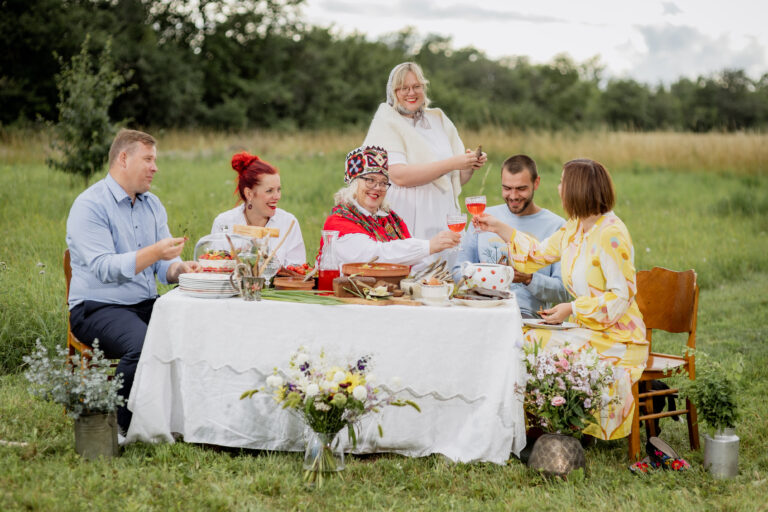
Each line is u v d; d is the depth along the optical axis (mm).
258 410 3602
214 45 33031
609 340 3859
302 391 3244
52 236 7703
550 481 3434
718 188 15469
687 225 11016
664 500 3252
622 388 3711
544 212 4777
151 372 3580
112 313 3912
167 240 3785
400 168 4984
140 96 27906
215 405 3607
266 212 4582
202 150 18609
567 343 3744
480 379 3537
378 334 3510
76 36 26031
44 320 5348
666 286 4074
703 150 19312
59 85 11344
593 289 3873
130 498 3088
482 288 3766
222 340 3564
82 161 10961
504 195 4746
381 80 38281
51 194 10055
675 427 4340
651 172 18562
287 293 3691
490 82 51906
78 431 3500
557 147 19922
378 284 3711
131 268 3777
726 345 6094
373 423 3600
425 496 3303
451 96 38000
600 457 3797
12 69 25312
